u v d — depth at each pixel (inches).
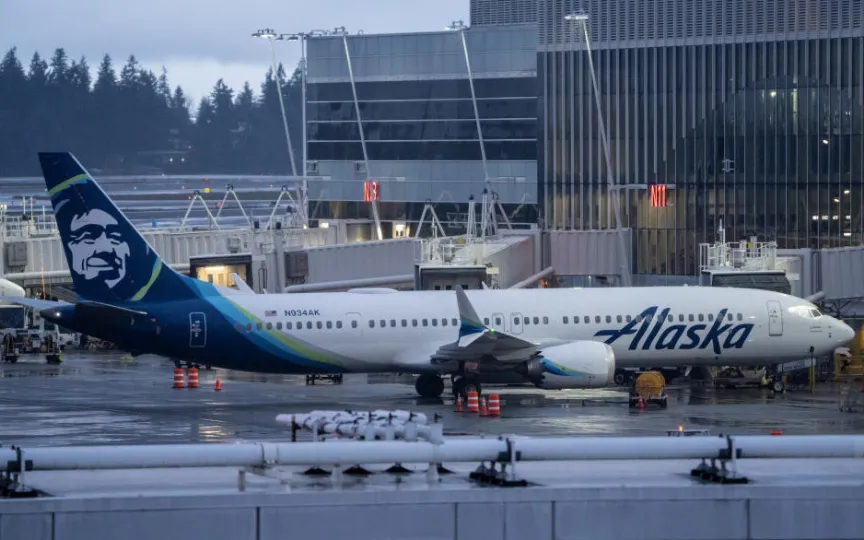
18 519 3058.6
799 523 3235.7
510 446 3346.5
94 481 3447.3
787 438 3410.4
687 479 3425.2
